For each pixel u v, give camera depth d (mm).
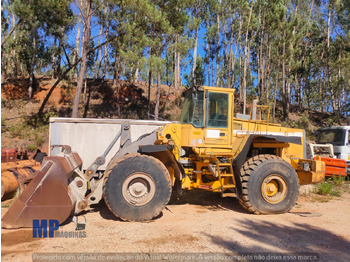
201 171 5672
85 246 3676
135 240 3918
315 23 31484
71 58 27828
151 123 7105
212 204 6414
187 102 6035
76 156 5250
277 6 21078
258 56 30062
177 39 15156
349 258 3457
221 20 28797
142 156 4984
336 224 4887
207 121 5664
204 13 28875
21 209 4273
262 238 4102
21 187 6242
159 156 5582
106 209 5684
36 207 4309
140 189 4879
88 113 21109
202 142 5625
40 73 33312
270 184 5641
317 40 32875
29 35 20672
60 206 4355
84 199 4762
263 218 5219
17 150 7590
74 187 4754
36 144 14539
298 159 6426
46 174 4375
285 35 21562
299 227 4688
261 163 5547
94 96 24141
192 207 6098
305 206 6266
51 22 14781
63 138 6656
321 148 11406
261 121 6535
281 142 6172
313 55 32500
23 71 30391
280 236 4207
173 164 5535
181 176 5363
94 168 5180
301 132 6625
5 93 22406
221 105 5793
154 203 4887
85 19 14883
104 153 6172
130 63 13883
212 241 3930
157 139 5562
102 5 14633
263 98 25438
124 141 5961
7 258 3283
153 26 14523
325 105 38312
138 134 7000
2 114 19250
